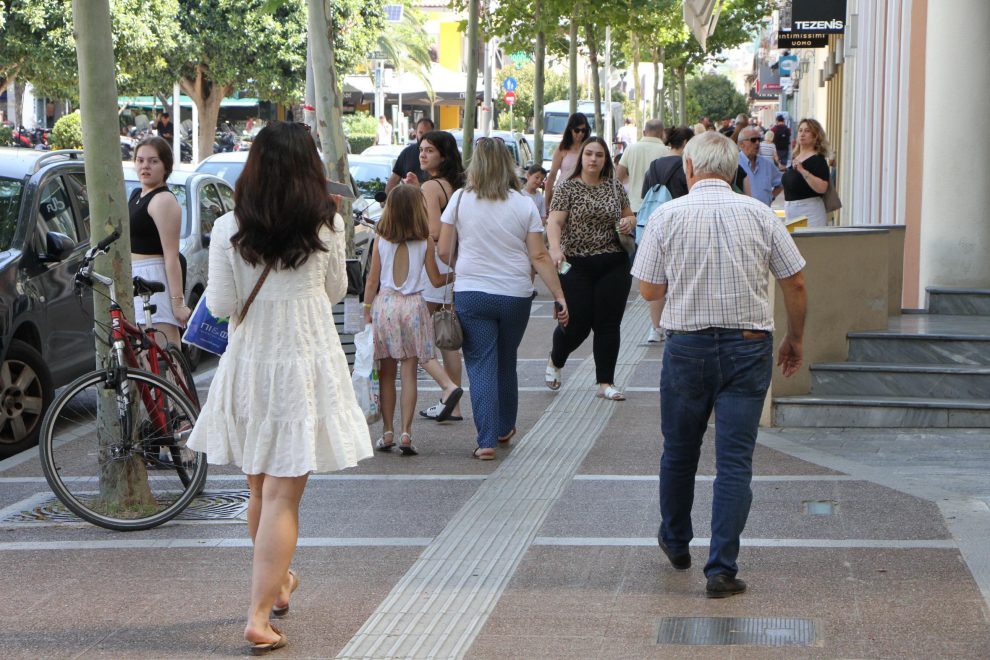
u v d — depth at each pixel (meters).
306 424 5.93
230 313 6.00
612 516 8.23
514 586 6.86
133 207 9.91
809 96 53.94
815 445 10.17
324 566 7.27
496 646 5.99
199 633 6.25
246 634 5.92
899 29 16.72
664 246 6.57
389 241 10.10
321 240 6.02
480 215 9.81
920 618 6.22
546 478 9.30
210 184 15.93
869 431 10.70
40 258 11.23
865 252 11.54
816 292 11.20
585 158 12.00
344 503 8.66
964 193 13.52
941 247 13.59
